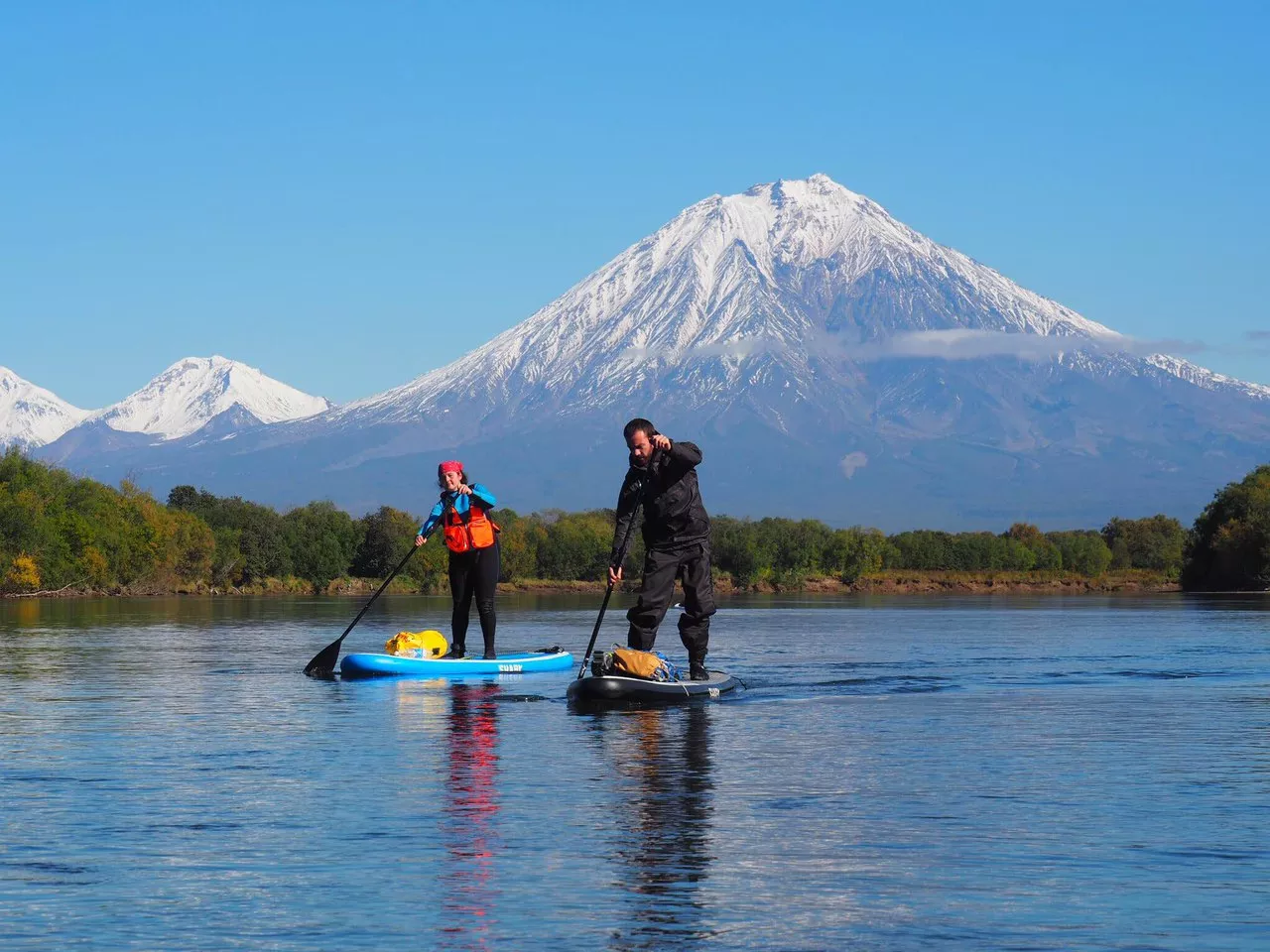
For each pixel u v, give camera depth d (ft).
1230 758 33.27
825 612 176.45
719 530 382.42
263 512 335.67
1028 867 22.11
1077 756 33.55
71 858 22.95
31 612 155.94
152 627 111.75
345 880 21.47
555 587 361.10
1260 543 314.35
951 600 265.75
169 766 32.27
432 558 319.47
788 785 29.25
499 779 30.12
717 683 49.29
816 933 18.70
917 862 22.41
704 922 19.20
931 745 35.53
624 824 25.31
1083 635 101.24
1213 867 22.11
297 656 72.28
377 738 37.09
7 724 40.55
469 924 19.16
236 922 19.33
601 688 46.09
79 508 274.57
